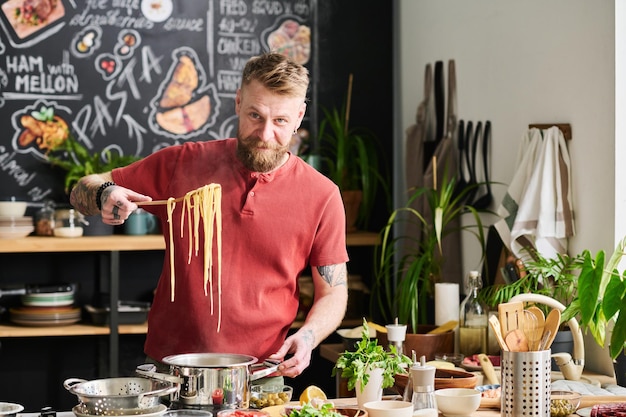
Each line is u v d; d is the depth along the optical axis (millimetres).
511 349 2477
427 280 4164
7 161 4781
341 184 4785
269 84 2625
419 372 2412
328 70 5094
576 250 3617
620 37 3379
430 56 4746
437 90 4625
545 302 3076
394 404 2424
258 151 2705
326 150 5066
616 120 3383
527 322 2500
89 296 4875
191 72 4949
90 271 4879
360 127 5121
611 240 3414
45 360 4816
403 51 5055
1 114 4770
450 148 4480
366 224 4910
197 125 4969
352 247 5121
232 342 2814
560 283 3434
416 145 4715
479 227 4020
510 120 4043
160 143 4934
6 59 4770
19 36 4781
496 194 4148
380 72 5133
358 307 4820
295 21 5051
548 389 2445
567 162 3631
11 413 2322
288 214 2836
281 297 2871
